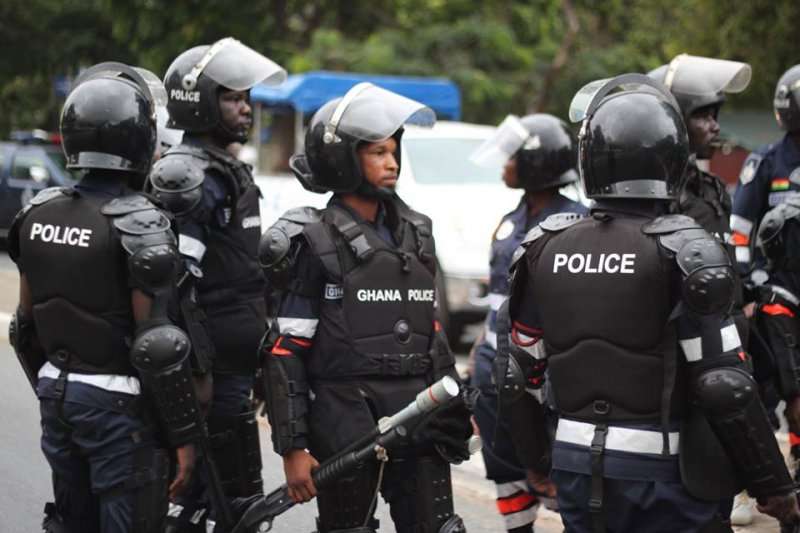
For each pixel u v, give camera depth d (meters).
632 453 4.84
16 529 8.38
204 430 5.76
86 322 5.69
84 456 5.82
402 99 5.84
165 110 7.47
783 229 6.93
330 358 5.69
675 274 4.77
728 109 27.31
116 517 5.71
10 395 12.40
